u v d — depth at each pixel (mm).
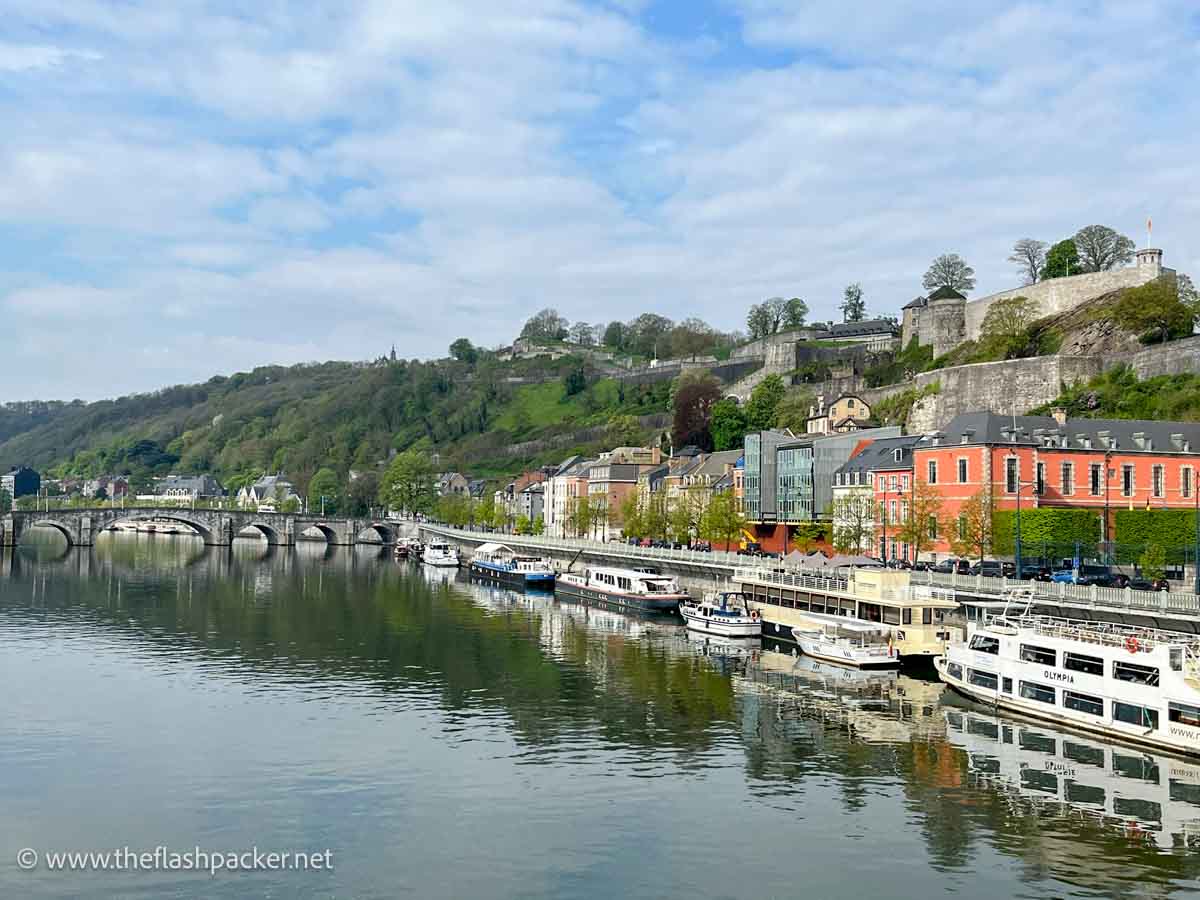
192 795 48094
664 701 66438
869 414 179500
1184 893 37625
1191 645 57062
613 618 108188
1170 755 52594
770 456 153750
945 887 38156
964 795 47688
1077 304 175375
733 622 91312
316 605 117562
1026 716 61094
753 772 51281
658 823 44531
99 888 38344
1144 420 129875
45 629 95812
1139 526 97688
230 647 86812
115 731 58938
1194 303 156375
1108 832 43250
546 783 49750
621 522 197375
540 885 38531
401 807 46562
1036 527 99875
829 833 43344
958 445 112188
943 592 80812
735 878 39000
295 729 59375
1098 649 56594
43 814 45719
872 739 57031
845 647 76750
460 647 87562
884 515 115438
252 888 38406
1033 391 151500
